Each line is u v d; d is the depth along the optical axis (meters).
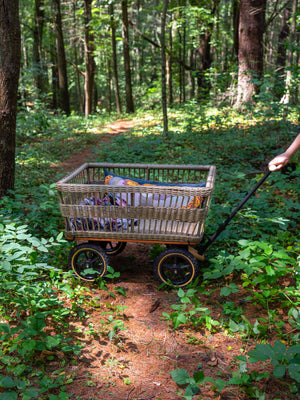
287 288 3.17
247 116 10.97
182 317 2.92
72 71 32.44
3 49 5.06
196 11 17.30
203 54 19.58
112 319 3.15
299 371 2.27
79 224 3.73
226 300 3.45
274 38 23.31
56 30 20.09
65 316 3.18
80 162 9.41
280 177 5.91
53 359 2.69
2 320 3.00
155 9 21.25
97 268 3.94
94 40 21.50
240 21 13.28
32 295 3.17
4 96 5.16
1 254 3.28
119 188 3.45
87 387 2.45
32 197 5.90
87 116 18.50
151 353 2.79
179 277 3.78
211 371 2.59
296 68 8.97
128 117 19.16
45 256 4.04
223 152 8.41
